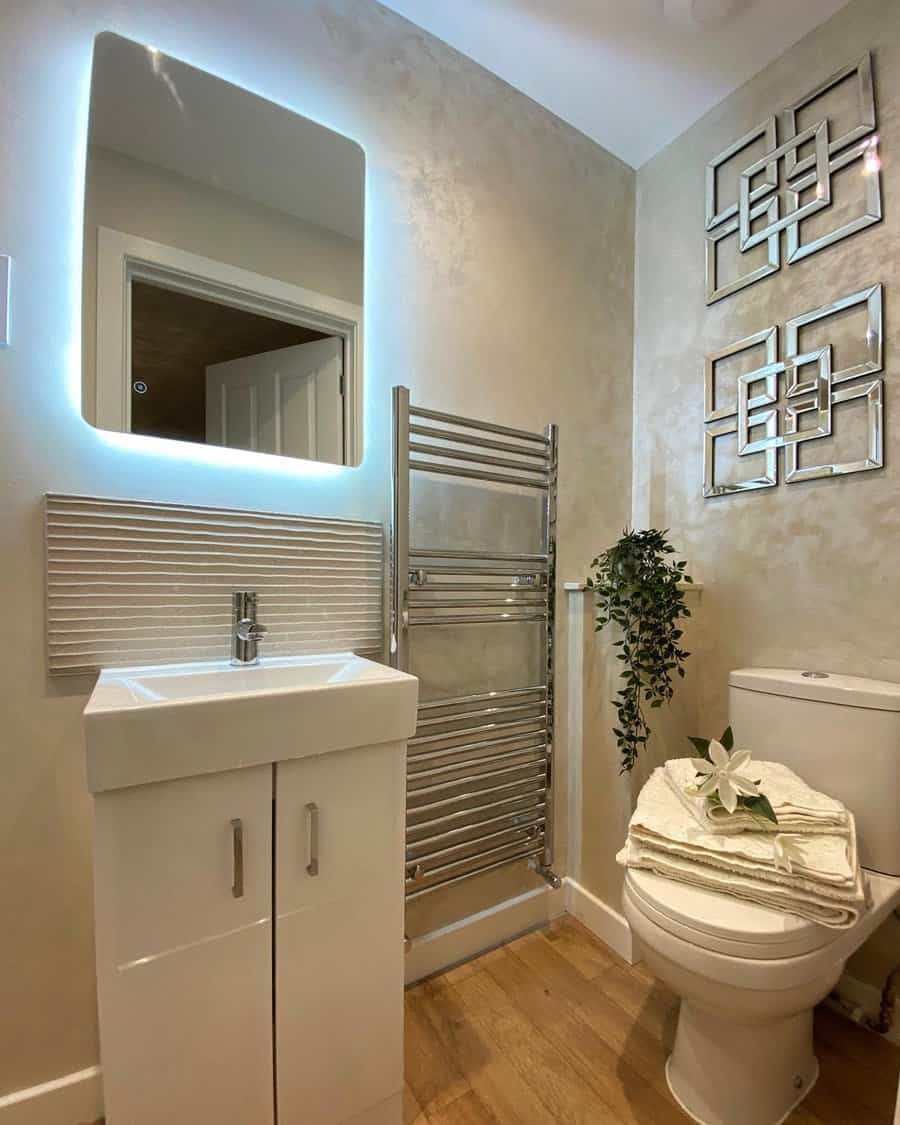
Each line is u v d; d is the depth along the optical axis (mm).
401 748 1021
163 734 791
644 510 1947
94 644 1078
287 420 1302
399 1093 1029
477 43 1544
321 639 1327
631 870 1106
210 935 846
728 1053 1048
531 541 1702
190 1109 838
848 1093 1120
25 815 1029
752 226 1650
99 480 1095
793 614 1528
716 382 1739
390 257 1449
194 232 1218
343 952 963
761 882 989
